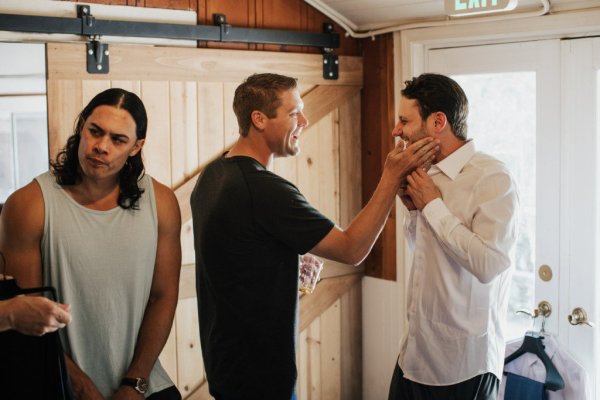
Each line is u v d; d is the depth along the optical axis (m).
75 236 2.00
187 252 3.28
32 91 3.22
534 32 3.08
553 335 2.96
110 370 2.07
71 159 2.02
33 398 1.77
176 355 3.30
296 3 3.55
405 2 3.35
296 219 1.95
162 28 3.12
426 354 2.25
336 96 3.69
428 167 2.19
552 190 3.13
